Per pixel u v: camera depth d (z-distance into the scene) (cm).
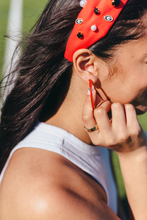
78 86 90
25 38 99
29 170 75
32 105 96
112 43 78
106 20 76
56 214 66
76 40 80
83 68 83
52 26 86
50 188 69
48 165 77
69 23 83
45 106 101
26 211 68
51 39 87
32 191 69
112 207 108
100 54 80
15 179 75
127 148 86
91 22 77
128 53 79
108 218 74
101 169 101
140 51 78
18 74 102
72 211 67
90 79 82
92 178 93
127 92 85
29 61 96
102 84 85
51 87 93
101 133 84
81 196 73
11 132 102
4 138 107
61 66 90
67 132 92
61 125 94
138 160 88
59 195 68
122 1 75
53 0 92
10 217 71
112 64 81
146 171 88
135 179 89
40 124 95
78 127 95
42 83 93
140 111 93
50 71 91
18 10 888
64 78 93
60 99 96
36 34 91
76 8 81
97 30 77
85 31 78
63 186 72
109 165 114
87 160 94
